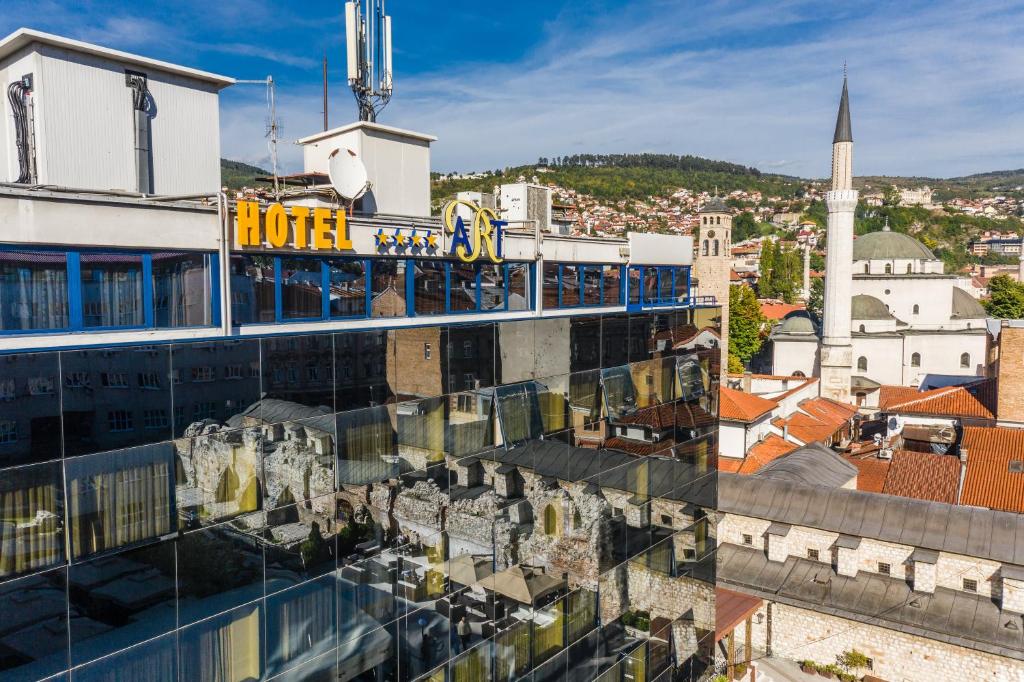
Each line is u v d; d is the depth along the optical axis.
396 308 18.20
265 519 15.12
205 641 14.11
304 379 15.84
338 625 16.59
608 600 25.89
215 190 20.97
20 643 11.64
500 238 21.02
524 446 21.91
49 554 11.97
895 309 119.12
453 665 19.62
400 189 24.84
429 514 18.91
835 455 54.91
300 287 16.03
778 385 88.56
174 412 13.62
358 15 24.23
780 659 38.50
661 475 28.95
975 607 34.62
